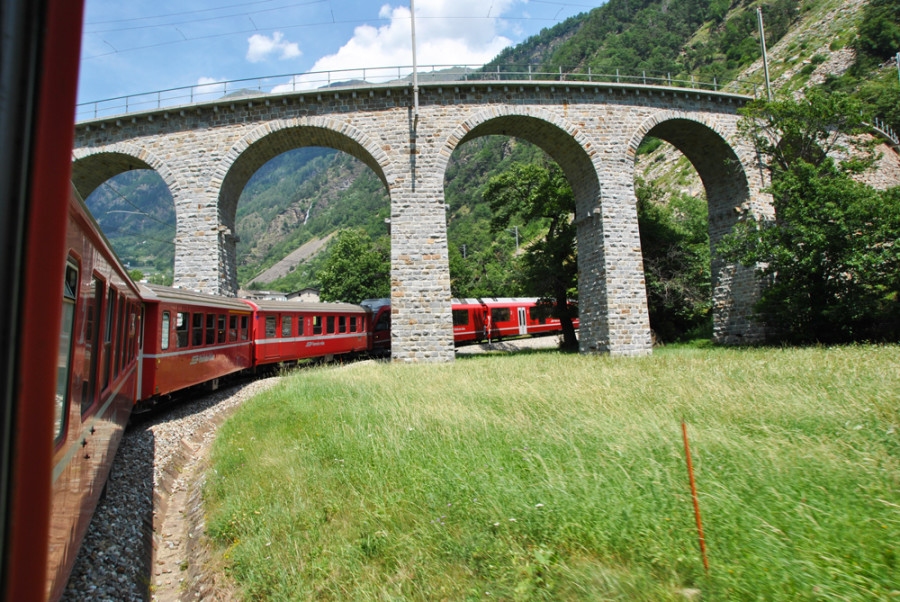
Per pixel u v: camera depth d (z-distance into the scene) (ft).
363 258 167.02
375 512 15.46
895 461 15.84
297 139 74.69
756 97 83.76
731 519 12.46
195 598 14.39
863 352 45.52
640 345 70.64
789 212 64.90
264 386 49.73
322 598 12.34
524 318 118.83
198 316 41.96
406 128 70.95
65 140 3.02
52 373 3.00
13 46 2.72
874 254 58.44
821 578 10.06
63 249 3.03
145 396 33.42
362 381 43.50
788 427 20.76
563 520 13.37
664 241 91.30
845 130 72.28
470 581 12.12
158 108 69.26
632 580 10.78
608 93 74.08
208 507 19.67
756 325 76.69
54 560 9.21
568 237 93.04
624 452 17.87
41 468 2.93
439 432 23.45
